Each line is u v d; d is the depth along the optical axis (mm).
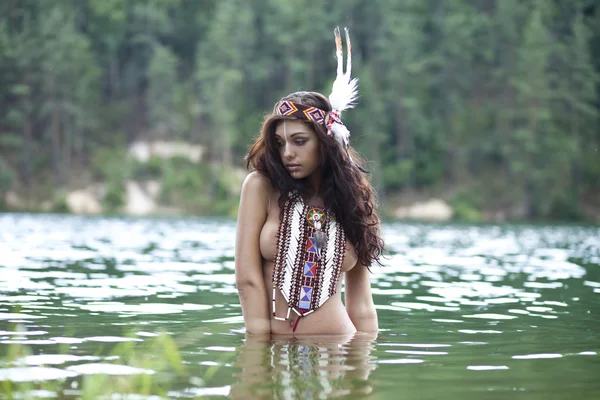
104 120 61156
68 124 57156
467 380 2803
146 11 66000
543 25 57125
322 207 3867
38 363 2986
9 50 55531
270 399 2461
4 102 56531
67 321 4230
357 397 2518
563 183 54125
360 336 3809
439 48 60938
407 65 56812
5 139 55312
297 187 3846
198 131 61375
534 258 11695
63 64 56250
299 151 3746
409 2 59688
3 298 5320
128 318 4398
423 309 5172
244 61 60844
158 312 4715
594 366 3084
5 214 42750
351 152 4066
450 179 58531
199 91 62688
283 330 3807
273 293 3811
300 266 3803
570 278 7996
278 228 3826
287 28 60219
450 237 20438
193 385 2633
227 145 57438
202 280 7176
